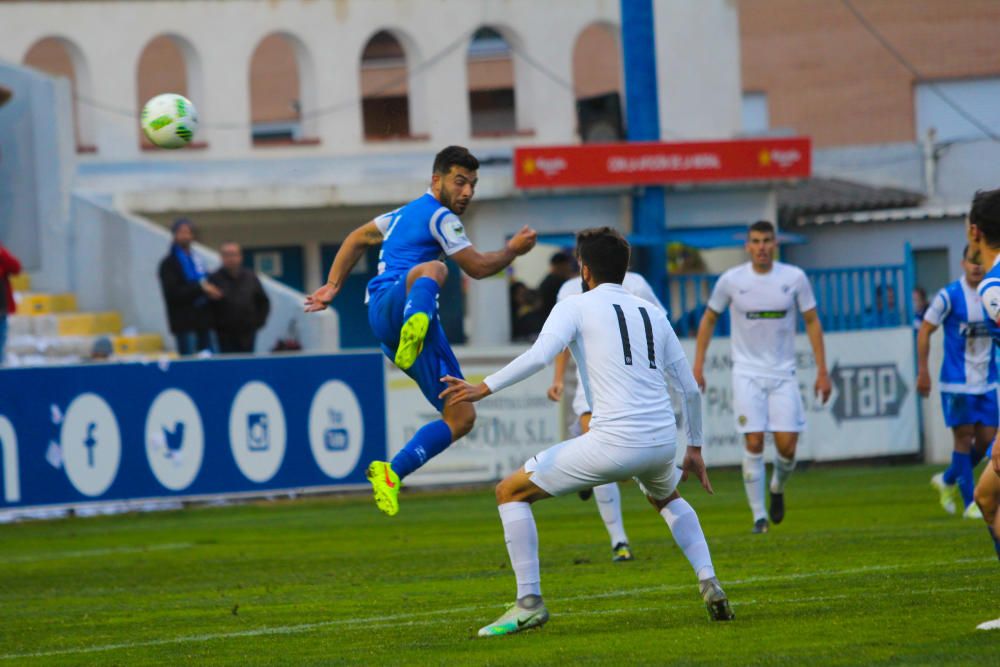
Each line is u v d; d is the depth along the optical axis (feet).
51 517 146.41
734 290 105.81
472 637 61.11
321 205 215.72
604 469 58.49
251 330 165.48
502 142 234.38
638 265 217.56
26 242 196.95
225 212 214.48
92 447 136.77
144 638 67.97
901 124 383.45
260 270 228.84
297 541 117.80
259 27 222.28
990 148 294.25
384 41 306.14
